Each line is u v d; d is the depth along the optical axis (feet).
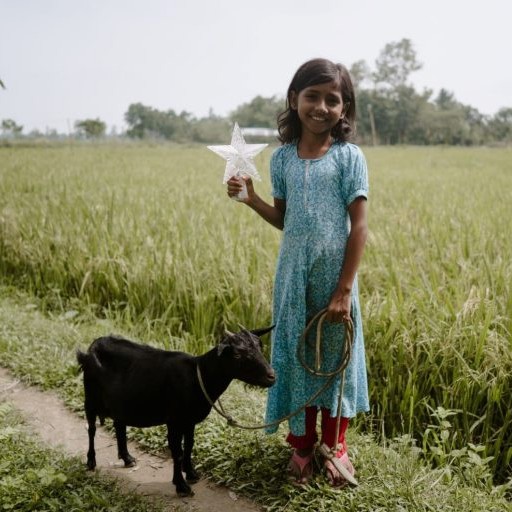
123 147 144.05
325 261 11.02
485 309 15.83
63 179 49.37
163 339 19.22
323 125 10.89
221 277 20.56
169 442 11.16
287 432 13.29
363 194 10.85
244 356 10.42
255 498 11.37
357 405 11.98
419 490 11.14
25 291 24.75
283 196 12.02
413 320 15.87
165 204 33.91
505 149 153.48
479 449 12.19
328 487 11.21
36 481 11.20
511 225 26.30
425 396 14.65
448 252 22.20
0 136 188.55
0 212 32.40
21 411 14.66
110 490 11.33
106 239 25.95
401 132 281.95
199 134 298.97
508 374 13.76
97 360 11.48
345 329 10.99
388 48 281.74
